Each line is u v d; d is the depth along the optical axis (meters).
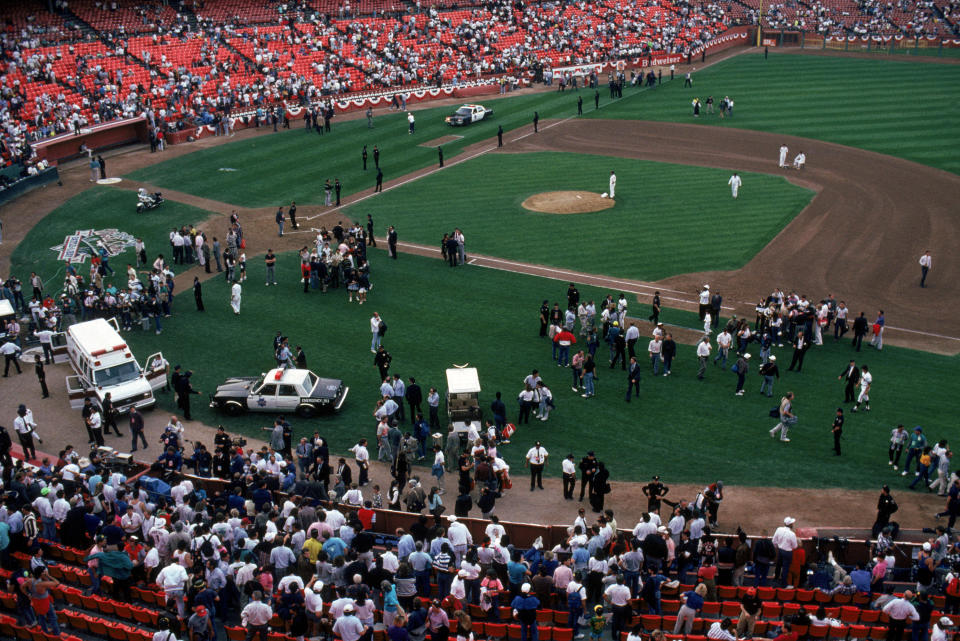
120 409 36.00
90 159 69.38
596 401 37.06
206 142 79.12
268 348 42.03
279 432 31.59
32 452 32.84
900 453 31.80
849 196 62.03
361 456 30.59
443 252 51.56
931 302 46.06
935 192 62.34
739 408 36.31
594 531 23.80
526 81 101.81
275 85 88.25
